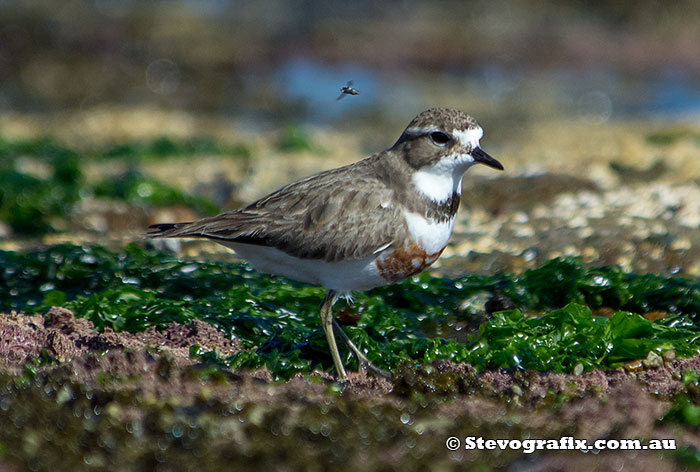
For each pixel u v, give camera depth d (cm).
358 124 3288
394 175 941
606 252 1400
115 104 3522
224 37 4062
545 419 781
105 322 1031
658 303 1121
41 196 1678
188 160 2294
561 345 944
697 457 703
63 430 721
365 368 961
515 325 981
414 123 945
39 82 3638
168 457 688
